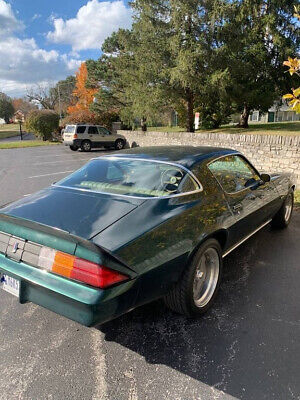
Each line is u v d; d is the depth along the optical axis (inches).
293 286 128.4
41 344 97.5
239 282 131.9
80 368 87.7
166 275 91.0
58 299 79.9
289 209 196.2
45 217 94.2
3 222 95.4
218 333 100.9
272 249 163.9
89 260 76.7
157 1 597.0
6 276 93.2
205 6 579.5
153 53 616.7
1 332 103.2
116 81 932.6
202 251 104.4
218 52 577.9
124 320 108.7
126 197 103.8
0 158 650.8
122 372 86.1
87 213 95.0
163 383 82.1
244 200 133.5
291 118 1400.1
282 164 322.3
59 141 1157.7
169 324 106.2
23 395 79.1
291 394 77.8
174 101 681.6
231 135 388.8
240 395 77.9
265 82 709.3
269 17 635.5
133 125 890.1
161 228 91.7
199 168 117.7
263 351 92.5
